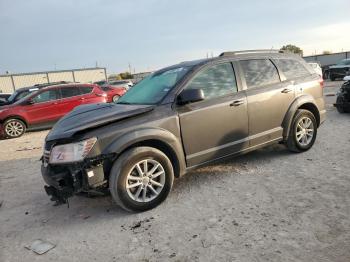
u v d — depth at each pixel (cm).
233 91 489
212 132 461
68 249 347
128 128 397
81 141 377
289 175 484
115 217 406
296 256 291
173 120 426
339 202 382
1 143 1088
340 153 565
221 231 345
